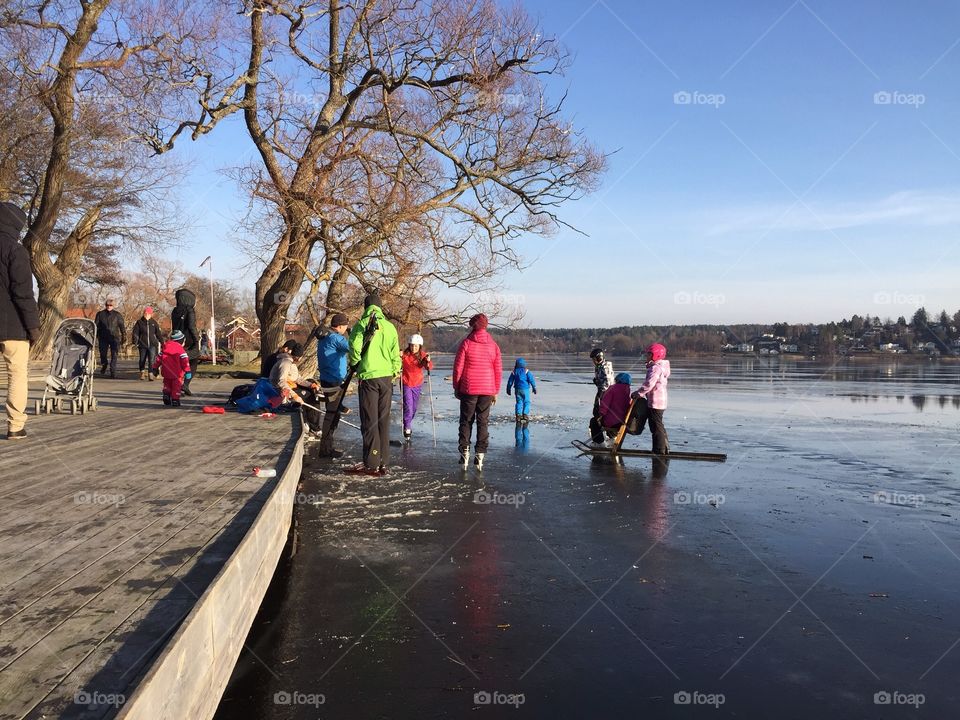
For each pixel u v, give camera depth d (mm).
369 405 9375
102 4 20859
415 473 9664
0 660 2738
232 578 3555
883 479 9609
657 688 3771
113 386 18594
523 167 21609
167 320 52188
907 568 5762
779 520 7316
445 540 6496
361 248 19219
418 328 21609
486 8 19328
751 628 4559
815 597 5102
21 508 5160
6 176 24906
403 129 19500
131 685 2559
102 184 28016
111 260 39719
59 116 21984
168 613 3221
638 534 6758
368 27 18797
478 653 4180
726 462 11000
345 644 4293
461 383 9992
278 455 7566
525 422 16250
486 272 21031
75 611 3232
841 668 4012
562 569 5707
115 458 7336
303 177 19031
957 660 4113
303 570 5641
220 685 3311
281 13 18734
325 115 19438
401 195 19797
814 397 25609
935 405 22234
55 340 11633
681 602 5008
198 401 14594
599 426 12758
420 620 4664
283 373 11977
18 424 8398
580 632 4488
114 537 4426
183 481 6188
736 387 31562
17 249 7832
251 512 5090
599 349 12961
